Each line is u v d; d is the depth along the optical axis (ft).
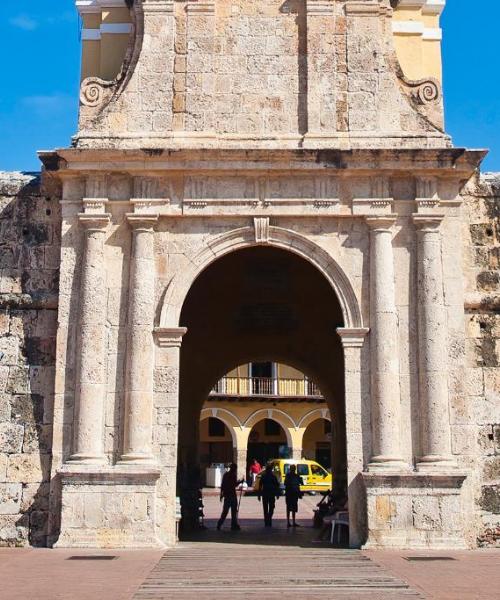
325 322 108.47
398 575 55.31
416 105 78.74
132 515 69.46
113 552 67.00
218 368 110.73
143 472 69.56
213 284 104.78
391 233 75.25
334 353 109.29
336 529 83.20
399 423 72.02
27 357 75.61
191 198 75.31
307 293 106.01
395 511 69.67
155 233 75.25
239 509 135.23
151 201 75.00
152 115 77.05
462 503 70.59
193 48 78.43
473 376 75.10
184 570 57.52
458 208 75.72
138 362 72.23
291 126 77.41
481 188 79.15
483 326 76.13
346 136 76.69
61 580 52.42
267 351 111.24
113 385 72.79
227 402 207.72
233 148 74.33
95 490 69.77
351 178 75.77
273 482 102.17
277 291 106.11
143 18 79.20
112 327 73.67
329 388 110.32
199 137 76.43
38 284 77.05
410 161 74.79
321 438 224.33
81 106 78.74
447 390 72.33
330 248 75.20
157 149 74.18
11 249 77.87
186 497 98.07
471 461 71.67
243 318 108.37
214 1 79.36
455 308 74.02
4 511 72.33
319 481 181.68
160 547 69.00
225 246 75.25
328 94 77.51
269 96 77.92
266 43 79.10
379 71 78.13
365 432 72.23
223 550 70.03
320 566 59.88
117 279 74.54
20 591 48.32
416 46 91.30
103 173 75.41
